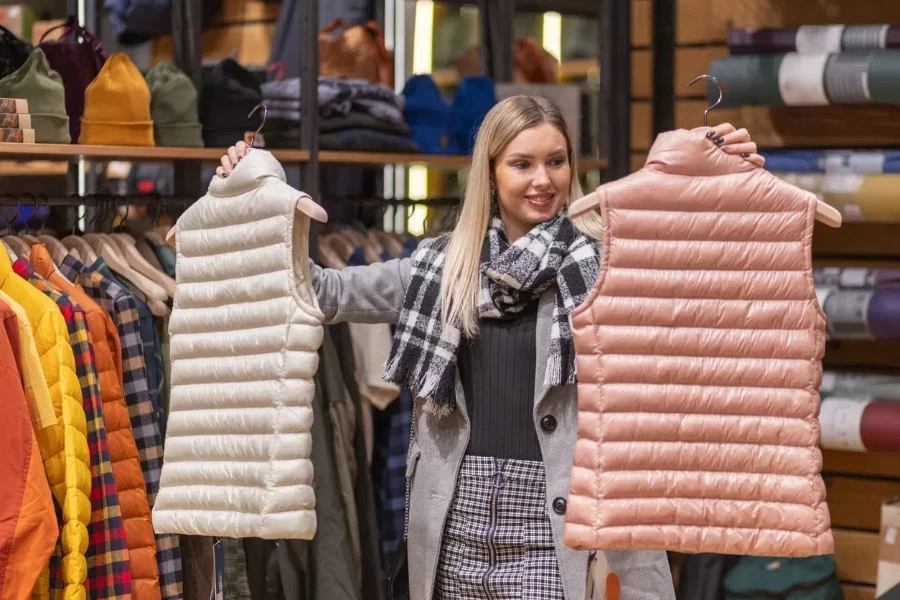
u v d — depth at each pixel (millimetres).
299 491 2514
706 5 4547
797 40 4023
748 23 4469
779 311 2332
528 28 5879
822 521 2287
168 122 3703
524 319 2570
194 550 3564
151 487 3324
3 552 2818
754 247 2340
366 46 4527
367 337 3979
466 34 6023
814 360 2328
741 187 2344
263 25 5395
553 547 2484
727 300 2344
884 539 3904
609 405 2326
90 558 3107
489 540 2504
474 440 2555
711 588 4188
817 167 4039
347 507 3785
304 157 3879
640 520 2309
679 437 2328
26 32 5285
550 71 5559
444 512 2549
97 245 3562
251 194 2602
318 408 3725
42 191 4758
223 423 2609
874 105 4199
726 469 2326
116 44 5312
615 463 2312
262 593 3678
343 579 3656
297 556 3646
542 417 2506
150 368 3416
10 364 2877
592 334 2340
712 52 4547
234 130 3869
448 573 2557
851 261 4312
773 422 2322
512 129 2561
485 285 2574
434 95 4586
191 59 4176
